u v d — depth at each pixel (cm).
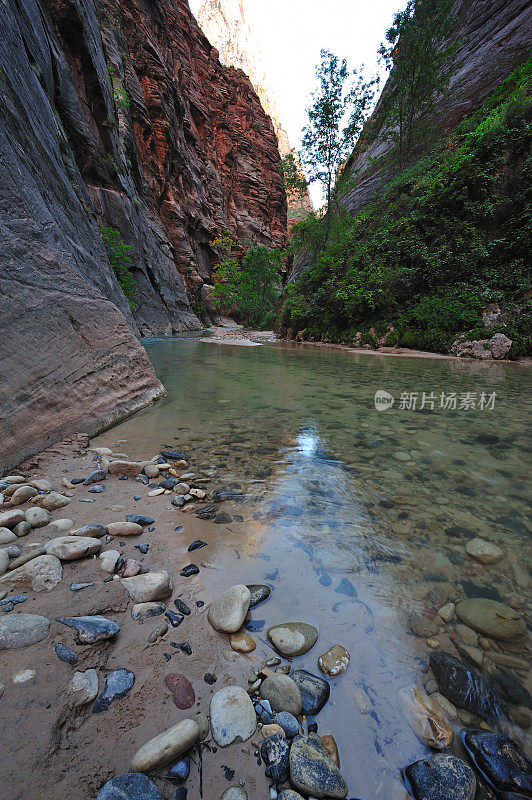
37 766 73
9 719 81
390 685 97
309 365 763
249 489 216
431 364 773
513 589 133
